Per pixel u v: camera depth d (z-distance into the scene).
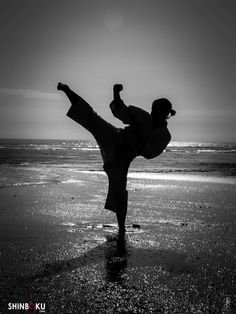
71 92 5.33
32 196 9.60
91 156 49.50
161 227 6.17
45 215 7.04
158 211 7.73
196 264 4.21
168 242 5.18
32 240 5.17
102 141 5.44
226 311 3.01
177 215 7.30
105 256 4.47
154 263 4.23
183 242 5.19
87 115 5.32
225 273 3.92
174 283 3.61
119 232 5.68
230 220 6.86
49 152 64.44
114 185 5.57
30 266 4.04
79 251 4.67
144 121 5.31
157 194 10.61
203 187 12.81
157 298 3.25
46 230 5.81
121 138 5.40
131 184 13.59
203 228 6.12
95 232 5.75
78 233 5.65
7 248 4.73
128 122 5.38
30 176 16.11
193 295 3.32
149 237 5.46
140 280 3.68
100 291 3.38
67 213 7.29
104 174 18.27
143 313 2.96
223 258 4.46
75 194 10.26
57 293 3.31
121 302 3.15
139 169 24.61
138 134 5.32
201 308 3.06
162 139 5.34
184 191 11.45
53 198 9.34
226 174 20.05
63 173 18.25
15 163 28.38
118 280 3.66
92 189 11.60
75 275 3.78
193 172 21.64
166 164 32.34
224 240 5.33
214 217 7.14
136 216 7.13
